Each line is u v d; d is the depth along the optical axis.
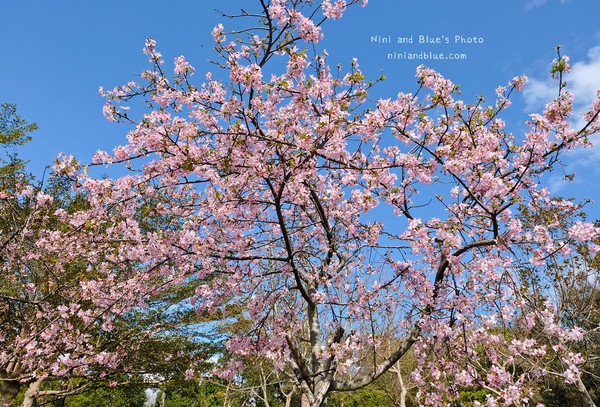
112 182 4.89
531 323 4.62
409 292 5.34
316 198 5.52
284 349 5.93
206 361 13.61
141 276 6.07
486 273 4.25
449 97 4.66
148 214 5.12
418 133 4.74
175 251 5.05
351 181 4.61
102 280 6.53
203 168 4.68
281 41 4.44
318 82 4.55
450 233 4.05
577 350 8.97
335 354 5.01
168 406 24.69
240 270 5.97
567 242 3.82
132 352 10.34
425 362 5.52
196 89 4.60
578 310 9.03
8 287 7.83
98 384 10.60
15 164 12.88
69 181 4.77
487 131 4.59
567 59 3.79
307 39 4.30
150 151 4.59
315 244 6.95
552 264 7.37
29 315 7.86
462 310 4.55
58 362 6.21
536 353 4.78
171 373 13.41
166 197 5.33
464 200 5.09
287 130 4.72
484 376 5.75
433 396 5.43
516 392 4.79
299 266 6.86
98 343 7.26
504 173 4.72
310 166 4.70
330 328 6.22
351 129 4.84
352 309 5.38
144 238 5.49
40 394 9.39
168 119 4.46
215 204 4.68
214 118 4.52
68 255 6.53
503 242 4.05
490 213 4.10
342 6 4.25
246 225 5.62
